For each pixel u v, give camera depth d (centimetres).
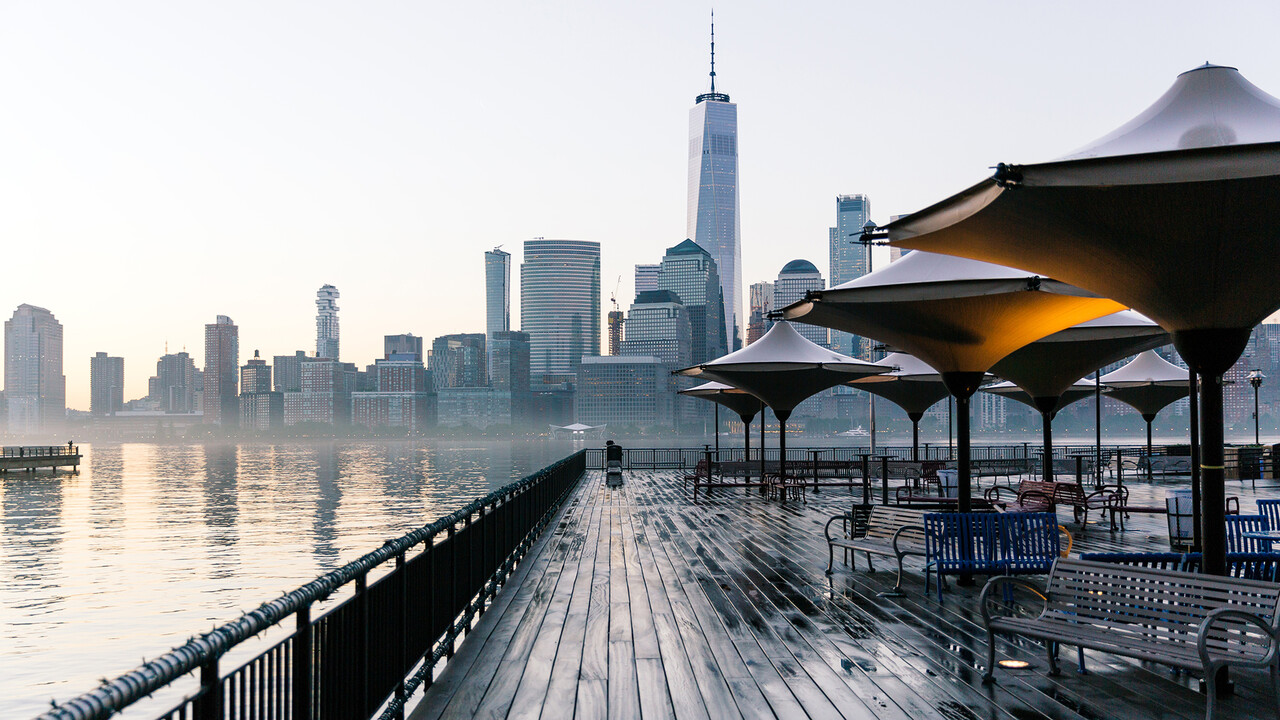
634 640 798
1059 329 1285
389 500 9125
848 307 1262
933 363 1278
